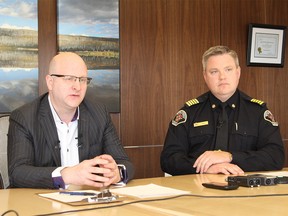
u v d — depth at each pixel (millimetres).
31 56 3301
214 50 2674
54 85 2119
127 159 2229
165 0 3758
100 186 1723
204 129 2662
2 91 3217
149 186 1735
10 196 1573
